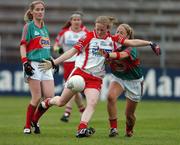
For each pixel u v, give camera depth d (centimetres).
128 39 2988
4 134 3120
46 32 3186
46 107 3102
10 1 9094
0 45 8219
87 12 9012
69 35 4869
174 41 8656
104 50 2917
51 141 2753
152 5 9112
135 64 3000
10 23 8969
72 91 2895
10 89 7319
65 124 4000
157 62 8381
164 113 5159
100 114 4950
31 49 3128
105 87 6888
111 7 9075
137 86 3047
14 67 7300
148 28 8812
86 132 2892
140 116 4766
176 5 9075
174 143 2803
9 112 5103
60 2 9088
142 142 2814
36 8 3130
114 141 2812
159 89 7056
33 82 3116
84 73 2914
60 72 7019
